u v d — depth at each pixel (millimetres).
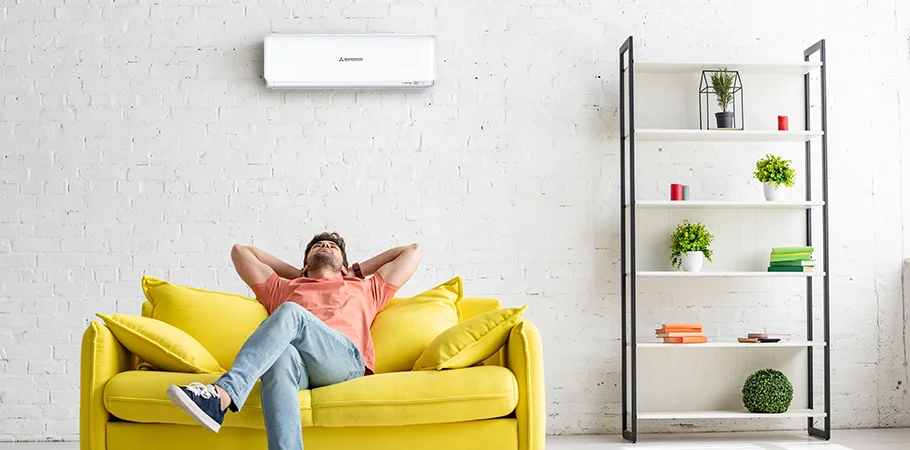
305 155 4551
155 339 3002
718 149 4695
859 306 4699
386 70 4520
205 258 4488
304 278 3527
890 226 4734
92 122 4488
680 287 4637
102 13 4523
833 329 4691
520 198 4609
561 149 4633
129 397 2854
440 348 3027
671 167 4676
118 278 4461
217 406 2629
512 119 4629
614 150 4648
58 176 4465
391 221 4562
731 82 4527
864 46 4758
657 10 4699
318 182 4547
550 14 4672
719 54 4707
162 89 4520
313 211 4539
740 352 4605
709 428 4617
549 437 4457
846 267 4707
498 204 4602
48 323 4426
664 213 4633
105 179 4480
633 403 4266
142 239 4477
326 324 3252
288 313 2877
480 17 4648
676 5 4711
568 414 4559
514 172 4613
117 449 2898
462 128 4609
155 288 3379
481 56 4637
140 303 4461
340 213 4547
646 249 4617
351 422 2840
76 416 4414
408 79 4527
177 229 4492
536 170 4621
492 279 4578
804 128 4707
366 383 2908
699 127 4656
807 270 4363
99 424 2896
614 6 4695
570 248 4609
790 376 4617
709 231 4641
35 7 4500
